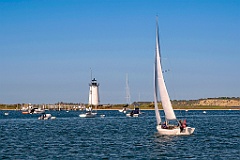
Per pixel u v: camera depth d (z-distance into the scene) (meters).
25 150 74.50
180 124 99.19
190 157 66.44
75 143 85.50
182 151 72.88
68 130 124.06
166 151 72.88
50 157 66.56
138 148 76.81
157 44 97.19
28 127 141.00
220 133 107.75
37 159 64.62
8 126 147.75
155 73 98.50
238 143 84.06
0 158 65.56
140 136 100.19
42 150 74.44
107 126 144.50
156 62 97.69
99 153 70.69
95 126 145.12
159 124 100.06
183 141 87.69
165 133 98.69
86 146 80.19
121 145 81.50
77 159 64.75
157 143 84.38
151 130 121.12
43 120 199.12
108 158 65.69
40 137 99.62
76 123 167.88
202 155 68.38
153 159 64.81
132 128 131.62
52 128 134.50
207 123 162.62
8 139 94.38
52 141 89.62
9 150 74.44
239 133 107.94
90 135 104.88
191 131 100.19
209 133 107.62
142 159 64.88
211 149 75.19
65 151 73.12
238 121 180.12
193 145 80.94
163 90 97.56
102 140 91.31
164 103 97.88
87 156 67.50
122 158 65.69
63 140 91.81
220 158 65.38
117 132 114.38
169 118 98.44
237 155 68.19
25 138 96.94
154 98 99.38
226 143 84.06
